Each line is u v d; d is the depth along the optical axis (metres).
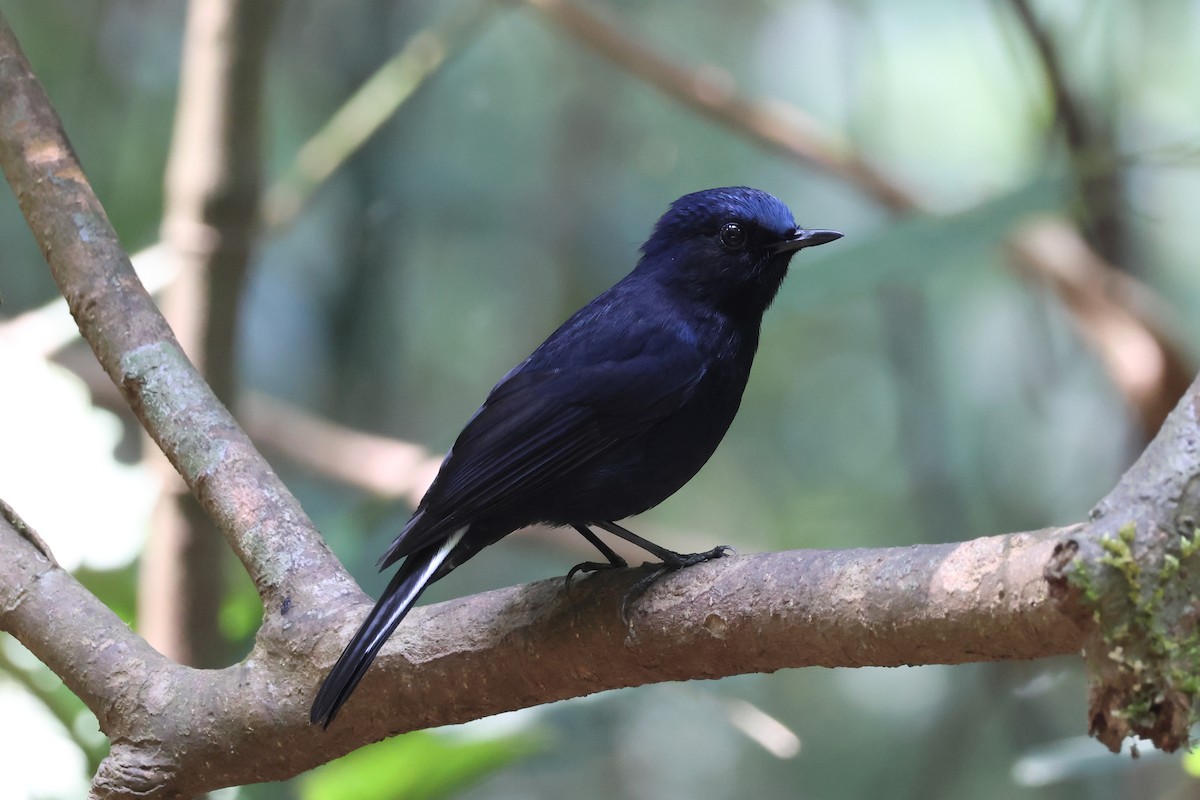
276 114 15.91
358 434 12.94
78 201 7.00
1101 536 4.07
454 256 16.20
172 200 10.31
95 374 11.53
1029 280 13.29
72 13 15.82
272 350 15.90
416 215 15.40
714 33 17.20
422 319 16.36
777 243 7.45
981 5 15.66
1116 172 11.55
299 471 12.48
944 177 15.88
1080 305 11.25
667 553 6.50
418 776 8.48
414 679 5.84
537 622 5.70
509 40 16.17
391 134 14.95
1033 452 15.75
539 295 16.02
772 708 16.81
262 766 6.03
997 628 4.46
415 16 16.08
